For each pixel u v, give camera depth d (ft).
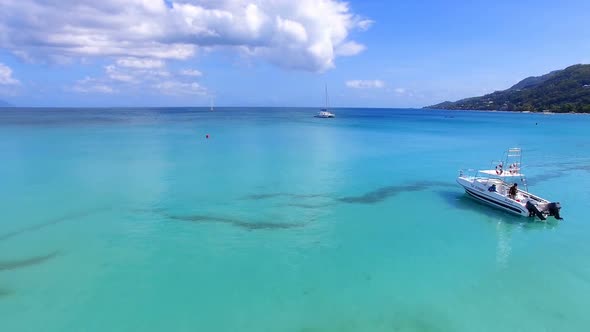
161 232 60.70
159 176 100.32
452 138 206.59
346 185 92.48
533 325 37.24
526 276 47.09
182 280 45.55
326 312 39.32
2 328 36.65
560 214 71.92
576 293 43.11
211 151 146.82
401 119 443.32
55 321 37.81
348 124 329.93
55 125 267.39
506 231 62.64
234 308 39.88
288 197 81.25
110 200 77.97
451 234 61.11
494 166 119.44
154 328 36.68
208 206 74.28
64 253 52.90
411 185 93.71
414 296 42.34
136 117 422.00
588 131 251.19
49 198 79.05
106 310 39.52
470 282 45.44
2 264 49.60
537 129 272.31
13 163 116.67
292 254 52.90
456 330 36.50
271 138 197.98
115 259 51.01
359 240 58.03
